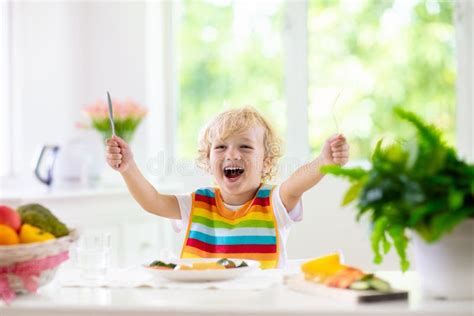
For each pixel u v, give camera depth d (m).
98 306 1.13
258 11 3.41
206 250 1.92
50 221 1.32
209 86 3.49
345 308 1.08
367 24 3.29
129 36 3.41
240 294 1.21
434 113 3.26
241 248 1.90
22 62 3.26
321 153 1.64
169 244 3.23
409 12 3.27
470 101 3.21
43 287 1.33
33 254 1.22
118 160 1.65
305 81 3.32
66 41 3.40
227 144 1.98
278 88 3.39
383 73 3.29
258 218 1.92
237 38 3.45
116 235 2.93
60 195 2.68
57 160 3.13
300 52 3.33
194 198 1.98
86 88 3.46
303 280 1.26
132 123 3.10
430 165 1.08
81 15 3.46
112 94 3.43
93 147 3.29
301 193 1.88
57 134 3.37
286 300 1.15
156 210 1.91
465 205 1.09
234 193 1.97
